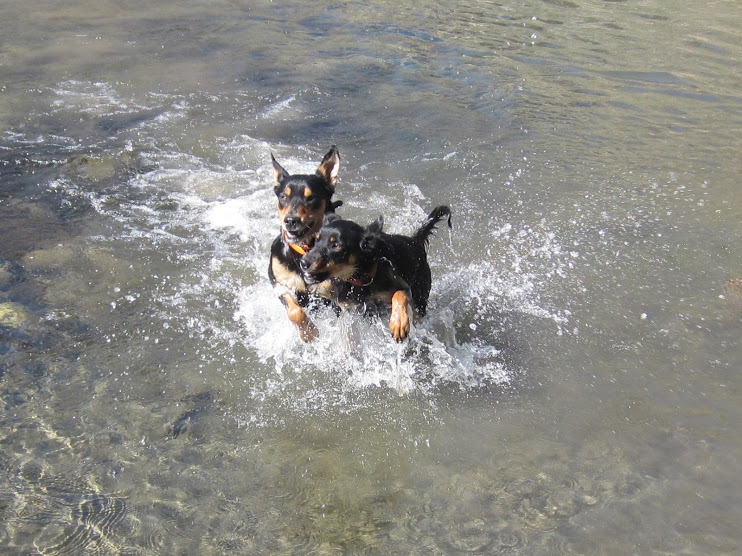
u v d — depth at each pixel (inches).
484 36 480.4
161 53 443.5
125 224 260.7
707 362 193.6
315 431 172.9
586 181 294.2
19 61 419.8
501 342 206.7
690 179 293.9
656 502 149.8
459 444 168.9
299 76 407.5
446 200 281.6
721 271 234.1
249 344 202.2
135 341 199.8
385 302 198.8
